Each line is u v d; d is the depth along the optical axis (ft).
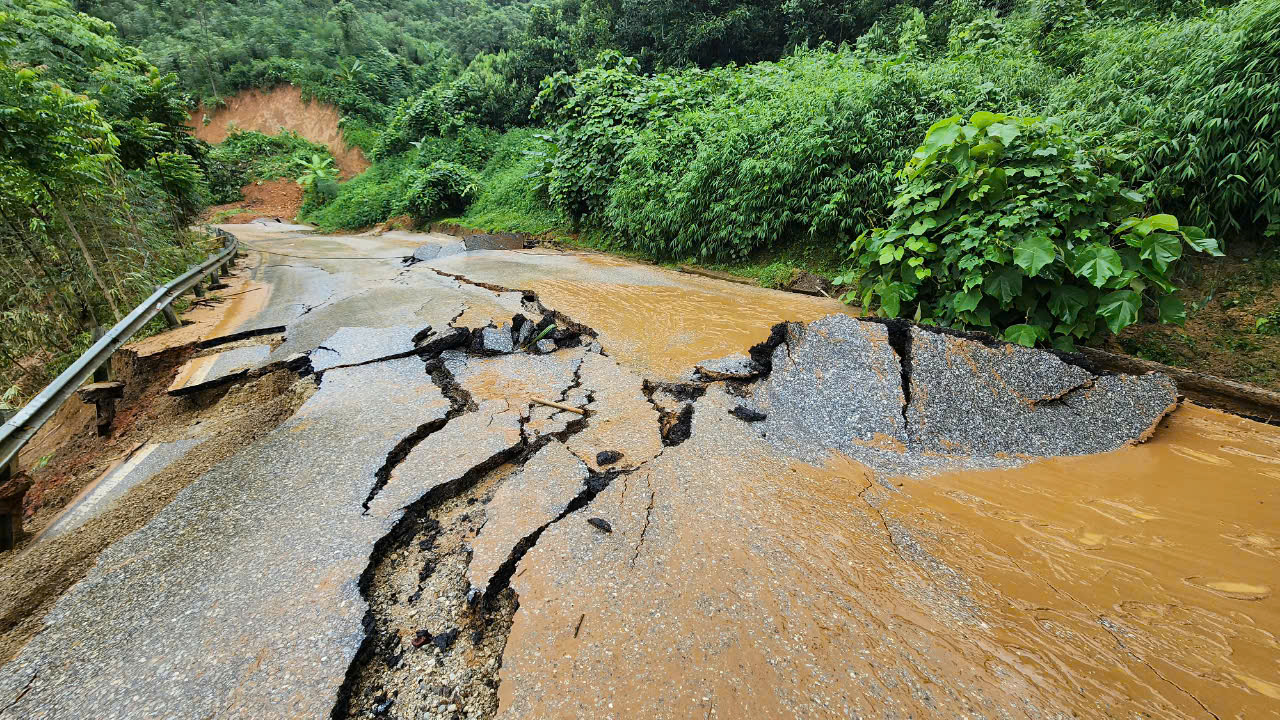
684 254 31.04
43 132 19.38
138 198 29.45
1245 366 13.83
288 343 17.51
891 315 16.55
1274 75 13.82
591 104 38.78
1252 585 6.84
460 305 21.74
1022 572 7.18
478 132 72.69
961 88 23.47
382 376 14.67
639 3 60.54
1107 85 18.98
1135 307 12.78
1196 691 5.41
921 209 15.81
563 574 7.15
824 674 5.62
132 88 37.63
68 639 6.55
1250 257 15.31
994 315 15.02
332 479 9.74
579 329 18.67
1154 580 7.00
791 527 8.09
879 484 9.38
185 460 11.16
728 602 6.59
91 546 8.51
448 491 9.42
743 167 25.90
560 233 42.11
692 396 13.01
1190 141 15.20
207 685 5.77
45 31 39.70
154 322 20.25
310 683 5.76
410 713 5.60
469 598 6.97
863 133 23.29
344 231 68.74
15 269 21.88
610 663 5.80
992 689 5.46
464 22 146.30
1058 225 13.97
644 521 8.23
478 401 12.93
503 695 5.53
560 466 9.89
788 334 13.94
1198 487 9.14
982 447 10.58
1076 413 11.09
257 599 6.98
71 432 16.60
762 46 59.72
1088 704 5.30
